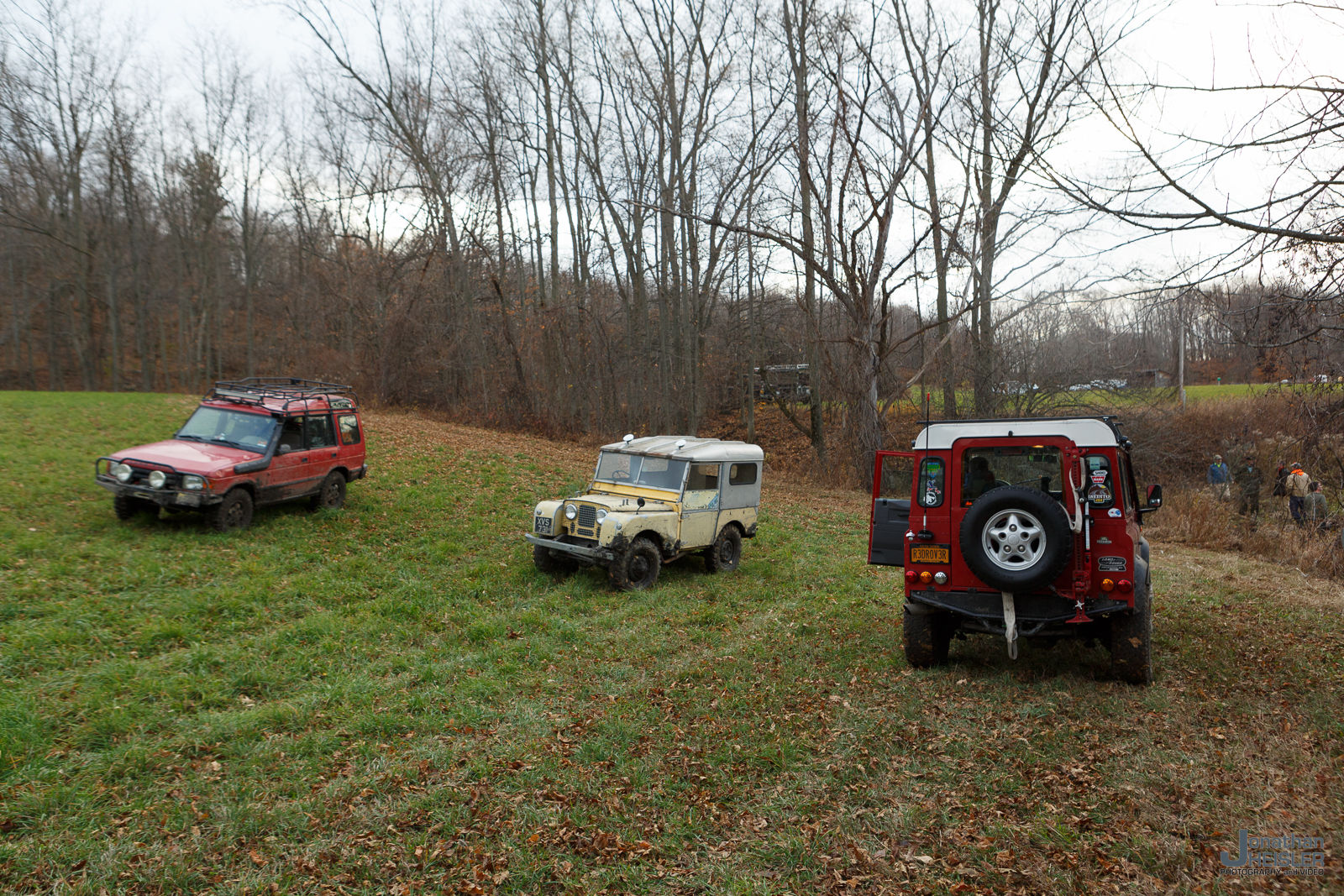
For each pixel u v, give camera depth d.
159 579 9.12
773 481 26.11
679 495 11.14
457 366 38.38
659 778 5.01
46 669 6.52
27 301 45.47
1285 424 8.03
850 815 4.54
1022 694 6.45
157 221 45.81
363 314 39.69
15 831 4.25
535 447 28.00
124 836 4.24
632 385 37.91
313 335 44.53
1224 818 4.42
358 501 14.64
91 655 6.92
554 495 17.62
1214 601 10.23
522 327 36.44
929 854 4.15
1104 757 5.20
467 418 35.66
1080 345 26.48
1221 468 19.50
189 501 10.98
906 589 6.95
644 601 9.81
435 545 12.22
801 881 3.95
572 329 36.28
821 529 16.61
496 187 36.12
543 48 33.62
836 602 10.09
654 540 10.94
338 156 39.84
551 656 7.62
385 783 4.86
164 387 47.78
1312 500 14.52
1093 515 6.41
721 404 42.69
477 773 5.05
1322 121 5.40
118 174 42.81
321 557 10.99
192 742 5.40
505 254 37.97
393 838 4.30
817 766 5.18
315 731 5.70
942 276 27.77
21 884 3.79
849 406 25.42
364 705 6.18
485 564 11.24
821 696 6.49
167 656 6.99
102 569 9.30
